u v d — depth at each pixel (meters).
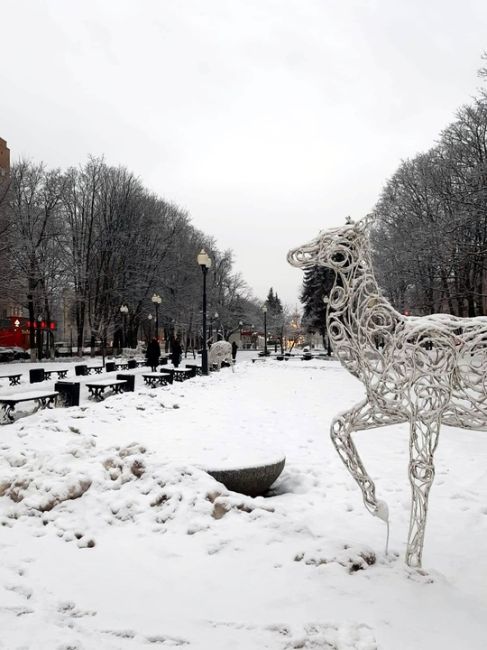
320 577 3.61
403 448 7.93
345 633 2.93
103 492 5.05
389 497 5.70
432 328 3.48
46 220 37.66
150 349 23.20
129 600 3.31
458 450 7.84
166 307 46.31
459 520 5.05
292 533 4.33
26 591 3.39
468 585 3.74
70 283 39.19
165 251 45.72
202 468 5.41
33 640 2.82
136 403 11.05
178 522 4.52
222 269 62.59
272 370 25.84
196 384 16.84
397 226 31.12
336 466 6.84
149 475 5.27
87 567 3.78
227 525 4.43
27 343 51.06
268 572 3.70
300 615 3.15
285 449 7.71
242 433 8.60
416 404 3.59
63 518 4.62
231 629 3.00
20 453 6.06
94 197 41.31
